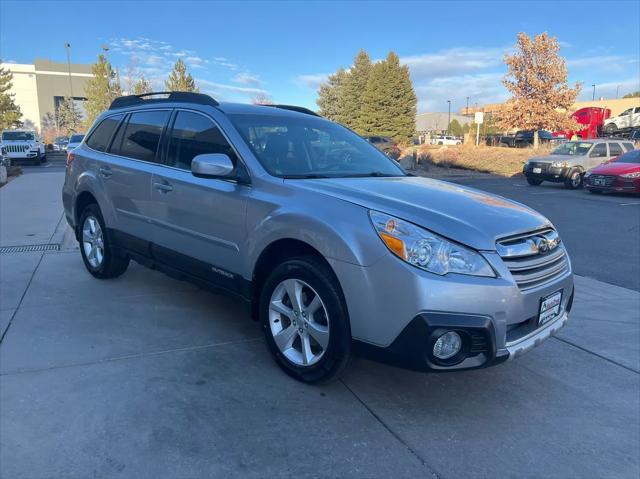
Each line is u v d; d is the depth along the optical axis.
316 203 3.26
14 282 5.39
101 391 3.22
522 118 29.88
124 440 2.73
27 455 2.59
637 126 34.59
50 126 74.31
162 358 3.72
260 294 3.70
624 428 3.07
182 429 2.85
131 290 5.21
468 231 2.94
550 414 3.20
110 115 5.50
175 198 4.20
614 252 8.01
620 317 4.95
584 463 2.72
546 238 3.29
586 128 35.50
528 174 19.02
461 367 2.87
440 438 2.89
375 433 2.91
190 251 4.15
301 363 3.38
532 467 2.68
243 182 3.71
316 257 3.26
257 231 3.52
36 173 19.58
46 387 3.24
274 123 4.25
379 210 3.04
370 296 2.92
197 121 4.28
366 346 2.99
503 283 2.88
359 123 49.06
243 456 2.64
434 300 2.76
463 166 26.39
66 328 4.20
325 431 2.90
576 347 4.23
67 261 6.28
